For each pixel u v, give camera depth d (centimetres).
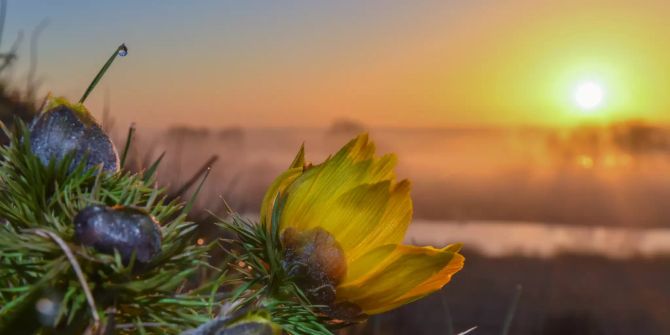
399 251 24
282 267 24
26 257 20
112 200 21
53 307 19
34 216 21
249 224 24
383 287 24
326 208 24
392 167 25
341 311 24
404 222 24
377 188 24
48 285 19
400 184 24
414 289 24
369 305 24
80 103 22
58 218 21
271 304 23
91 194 20
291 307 23
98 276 19
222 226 24
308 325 23
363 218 24
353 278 24
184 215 20
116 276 19
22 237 19
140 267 19
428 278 24
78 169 21
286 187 25
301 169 25
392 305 24
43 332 19
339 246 24
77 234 19
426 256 24
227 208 25
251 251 24
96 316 18
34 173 21
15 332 19
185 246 20
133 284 19
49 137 22
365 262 24
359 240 24
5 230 20
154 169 22
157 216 21
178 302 20
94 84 23
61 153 22
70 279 19
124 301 20
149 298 20
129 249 19
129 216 19
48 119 22
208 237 52
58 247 19
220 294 22
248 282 24
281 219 24
